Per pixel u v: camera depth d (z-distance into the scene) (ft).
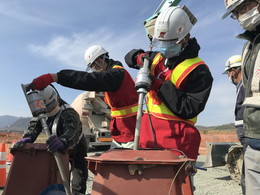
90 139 39.83
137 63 9.52
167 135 7.99
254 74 7.16
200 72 7.68
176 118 8.05
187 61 7.87
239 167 20.44
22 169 10.20
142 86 7.46
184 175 6.30
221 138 47.03
